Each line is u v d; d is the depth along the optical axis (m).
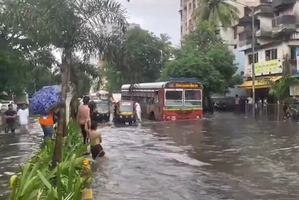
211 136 21.03
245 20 45.28
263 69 39.09
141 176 10.94
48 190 6.01
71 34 9.41
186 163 13.01
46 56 11.52
